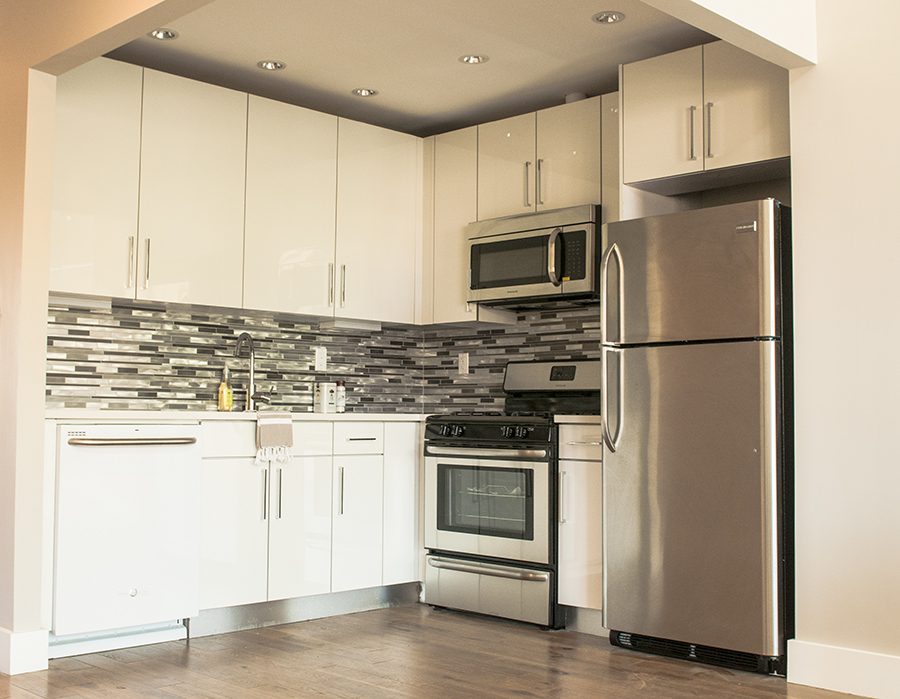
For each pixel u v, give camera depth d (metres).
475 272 5.03
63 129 4.03
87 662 3.65
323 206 4.92
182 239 4.38
